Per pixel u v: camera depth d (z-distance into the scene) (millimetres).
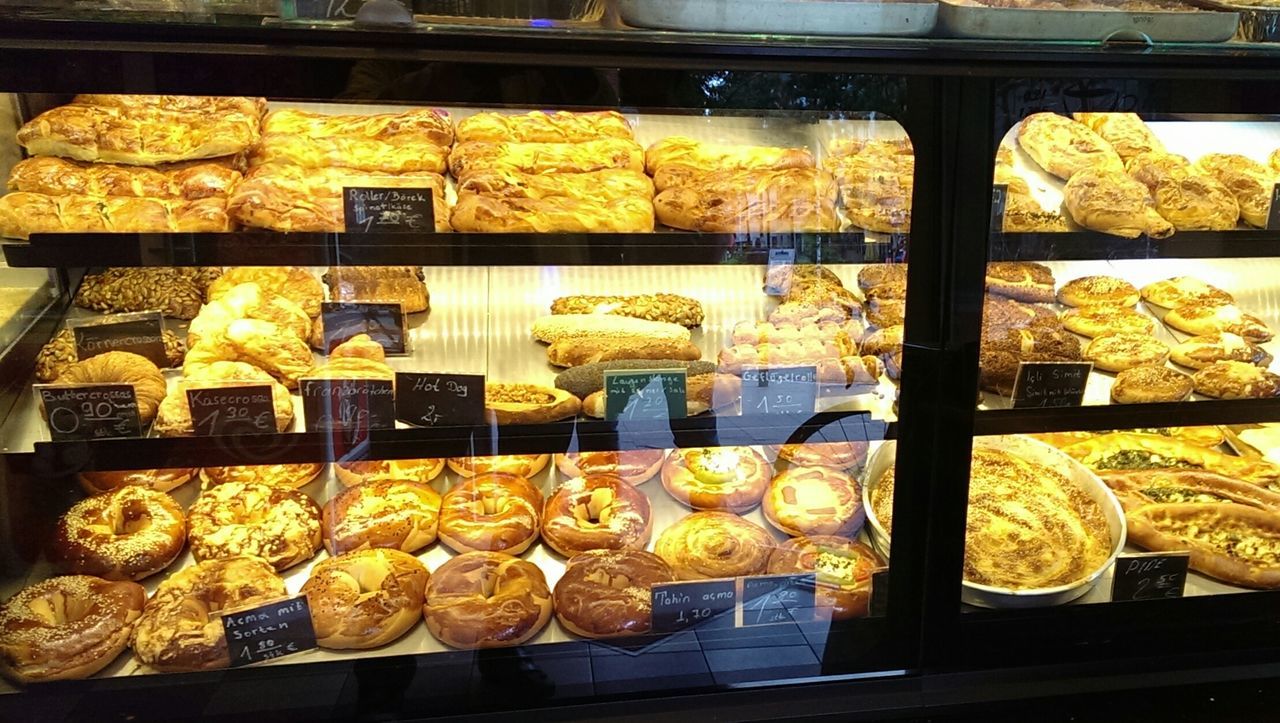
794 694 1557
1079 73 1394
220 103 1817
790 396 1764
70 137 1691
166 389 1691
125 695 1461
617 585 1673
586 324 1910
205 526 1753
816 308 1958
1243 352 1992
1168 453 2119
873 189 1651
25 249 1517
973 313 1528
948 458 1607
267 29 1254
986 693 1593
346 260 1570
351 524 1782
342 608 1566
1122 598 1711
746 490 1909
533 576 1694
